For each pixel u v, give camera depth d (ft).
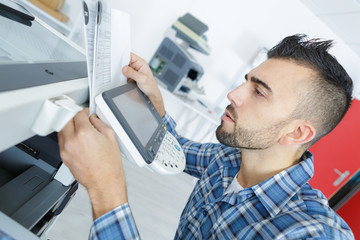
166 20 7.97
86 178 1.20
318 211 1.63
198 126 8.99
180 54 6.38
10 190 1.52
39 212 1.51
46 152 1.85
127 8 7.80
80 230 3.92
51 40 1.82
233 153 2.50
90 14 1.12
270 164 2.00
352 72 8.87
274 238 1.49
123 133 1.38
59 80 1.19
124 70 1.88
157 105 2.38
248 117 1.90
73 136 1.13
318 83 1.70
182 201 6.30
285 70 1.78
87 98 1.55
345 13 6.73
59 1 6.75
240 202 1.89
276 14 7.88
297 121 1.79
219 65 8.43
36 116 0.97
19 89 0.86
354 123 7.14
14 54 1.15
